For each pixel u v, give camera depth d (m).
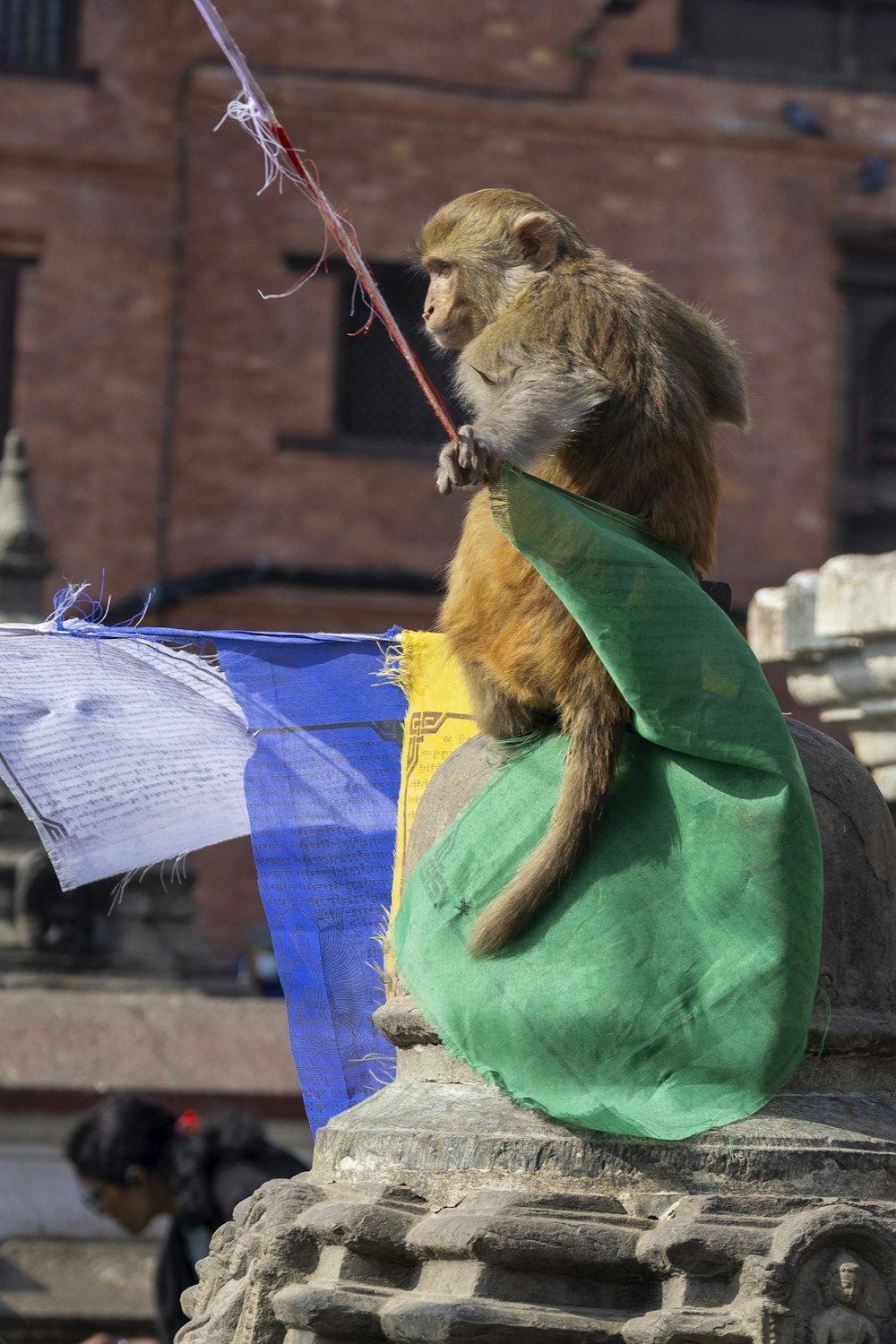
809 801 3.86
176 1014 10.40
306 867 5.46
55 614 5.43
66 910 12.38
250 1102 10.11
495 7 27.08
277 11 26.61
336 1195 3.84
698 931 3.83
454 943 4.03
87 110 26.05
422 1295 3.55
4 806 12.46
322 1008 5.37
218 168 26.36
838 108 27.69
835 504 27.25
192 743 5.71
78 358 25.88
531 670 4.09
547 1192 3.65
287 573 26.05
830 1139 3.71
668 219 27.22
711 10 27.73
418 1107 3.95
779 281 27.42
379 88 26.61
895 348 27.78
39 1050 10.03
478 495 4.45
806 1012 3.79
